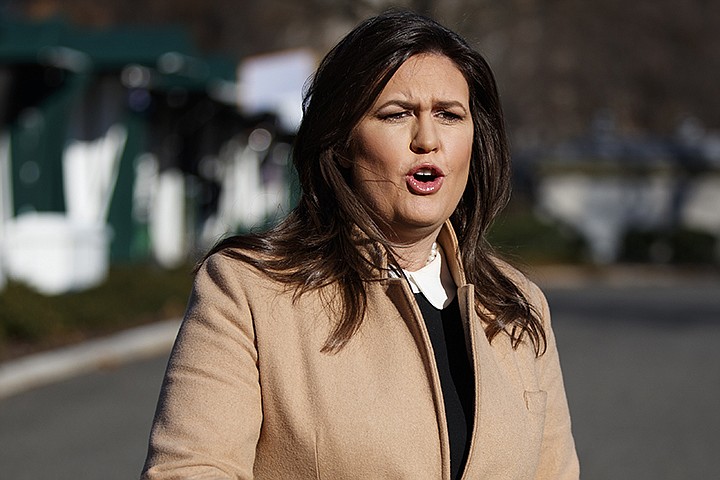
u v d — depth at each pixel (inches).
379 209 310.3
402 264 321.7
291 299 297.6
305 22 4660.4
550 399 335.0
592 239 5054.1
